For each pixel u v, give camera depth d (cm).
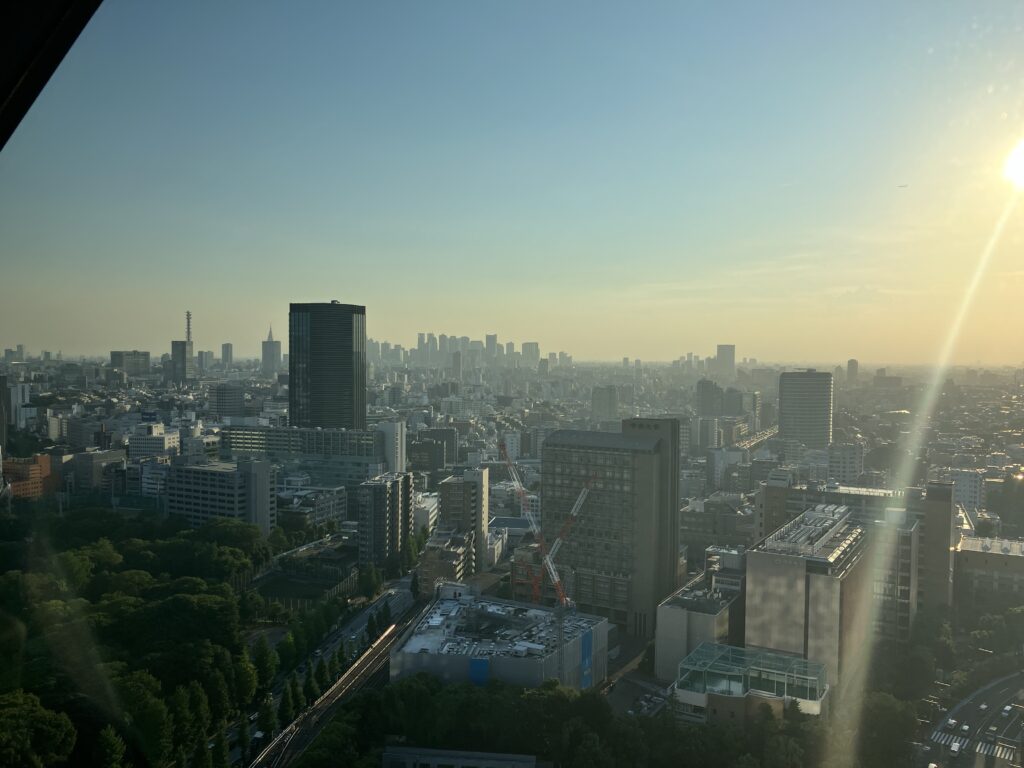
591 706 11006
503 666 12619
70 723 7156
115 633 12106
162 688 11019
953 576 16400
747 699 11744
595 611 18475
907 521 16450
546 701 11025
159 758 9019
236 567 18688
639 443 18300
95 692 7919
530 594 19088
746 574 14588
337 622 17638
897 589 15500
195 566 17750
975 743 11344
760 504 19038
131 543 16812
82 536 14475
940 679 13375
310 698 13188
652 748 10738
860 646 14688
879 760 10838
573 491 18700
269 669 13538
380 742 10931
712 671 12238
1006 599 16125
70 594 8556
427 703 11194
